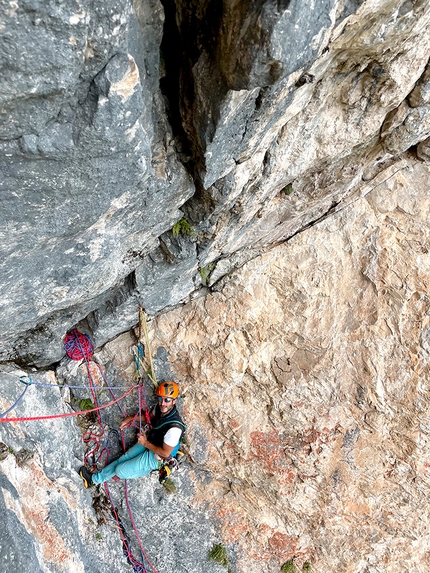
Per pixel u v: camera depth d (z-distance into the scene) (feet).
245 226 11.69
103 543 14.14
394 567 16.93
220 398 15.47
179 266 11.87
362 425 15.30
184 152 8.28
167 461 15.40
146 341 14.12
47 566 10.09
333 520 16.52
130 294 12.46
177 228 10.51
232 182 8.93
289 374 15.03
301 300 14.29
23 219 6.65
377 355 14.48
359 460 15.64
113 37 5.06
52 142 5.76
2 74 4.76
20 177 6.02
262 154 8.89
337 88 8.55
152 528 16.16
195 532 16.80
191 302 14.74
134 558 16.15
